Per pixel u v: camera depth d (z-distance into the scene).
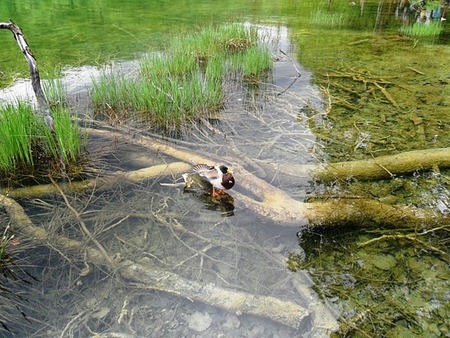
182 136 7.26
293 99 9.03
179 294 3.87
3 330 3.44
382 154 6.60
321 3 23.50
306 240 4.73
